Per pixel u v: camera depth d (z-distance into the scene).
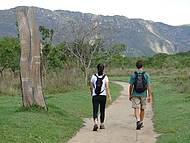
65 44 40.88
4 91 26.61
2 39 38.75
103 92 13.76
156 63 83.06
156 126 14.60
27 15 15.38
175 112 17.81
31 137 11.07
